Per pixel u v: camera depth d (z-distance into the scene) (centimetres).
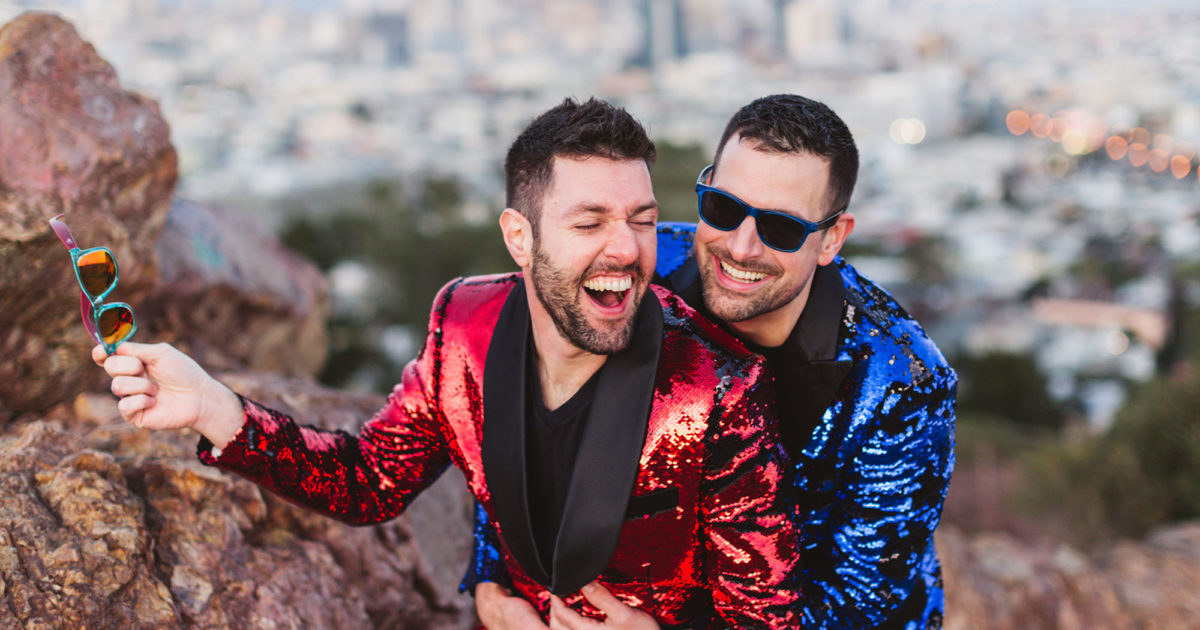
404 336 1522
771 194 136
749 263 138
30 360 196
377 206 1720
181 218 288
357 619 180
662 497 129
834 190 139
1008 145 15538
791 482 148
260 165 10556
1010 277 6606
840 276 153
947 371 154
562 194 115
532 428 131
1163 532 396
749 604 137
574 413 128
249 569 166
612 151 116
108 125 203
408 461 148
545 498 134
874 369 148
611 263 116
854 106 18762
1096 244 8044
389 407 147
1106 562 372
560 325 121
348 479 146
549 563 136
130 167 204
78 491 149
